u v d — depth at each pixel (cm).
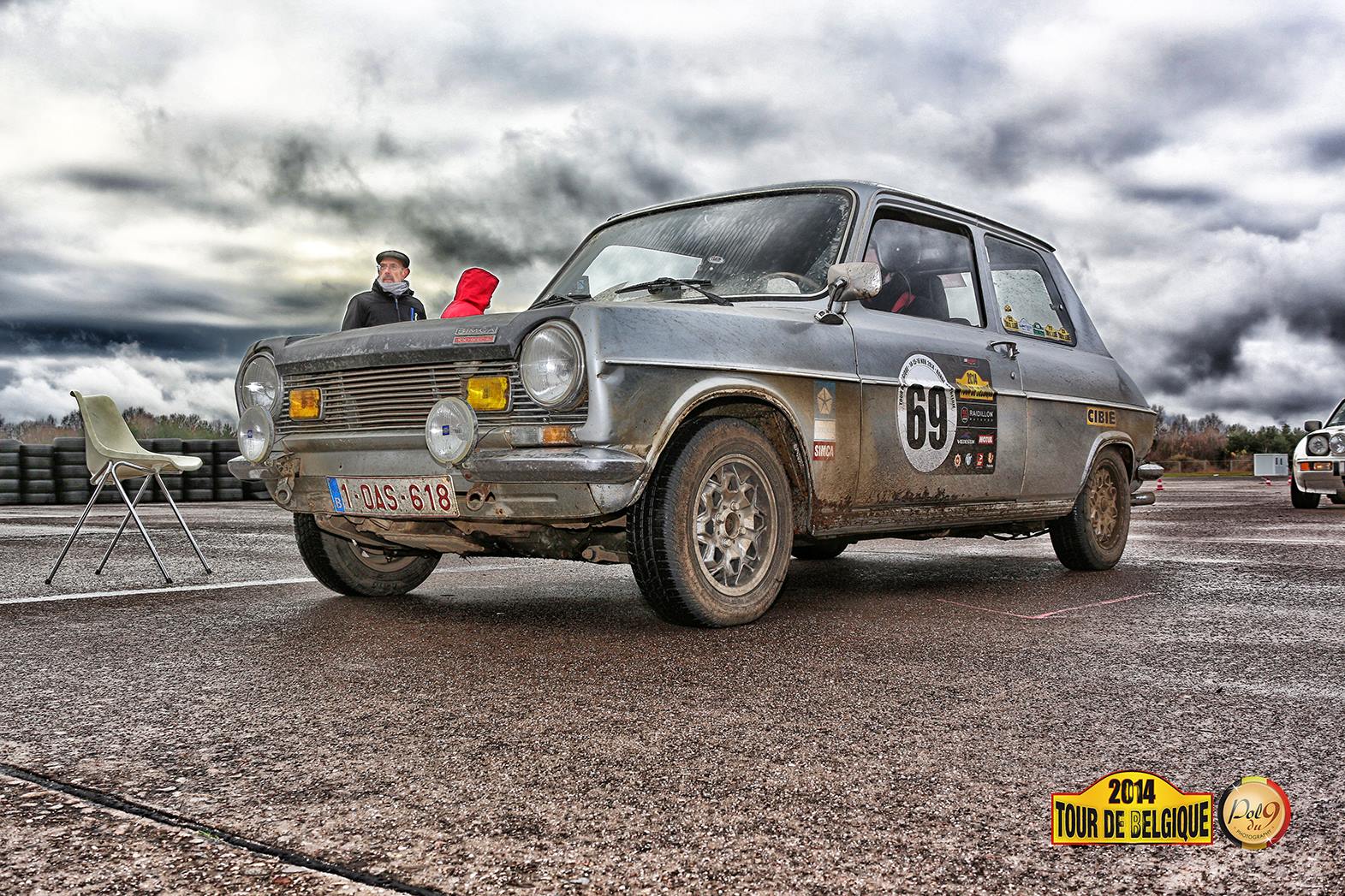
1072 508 486
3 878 146
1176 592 425
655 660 287
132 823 167
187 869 149
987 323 456
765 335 347
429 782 185
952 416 409
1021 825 164
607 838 159
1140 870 148
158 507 1253
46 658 294
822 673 270
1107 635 325
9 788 184
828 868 149
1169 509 1107
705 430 329
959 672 271
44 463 1366
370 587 414
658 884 144
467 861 151
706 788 181
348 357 343
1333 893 141
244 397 382
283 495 372
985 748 204
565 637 321
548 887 143
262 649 305
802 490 363
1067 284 528
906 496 394
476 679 264
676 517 322
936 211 449
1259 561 547
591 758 198
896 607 383
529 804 174
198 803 176
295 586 452
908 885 143
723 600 335
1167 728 218
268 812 171
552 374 304
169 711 235
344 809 172
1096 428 491
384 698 245
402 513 338
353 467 346
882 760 197
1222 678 265
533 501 313
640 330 313
